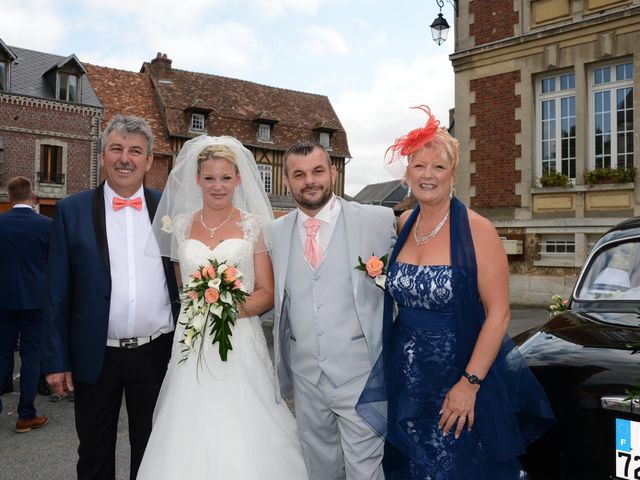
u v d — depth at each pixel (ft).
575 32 36.88
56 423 16.02
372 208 9.94
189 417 9.17
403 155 8.08
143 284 9.55
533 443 8.44
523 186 39.63
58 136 77.25
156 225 9.75
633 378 7.32
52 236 9.45
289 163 9.44
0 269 15.17
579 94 37.11
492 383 7.87
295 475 9.52
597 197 36.63
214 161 9.66
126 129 9.53
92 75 91.09
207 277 9.16
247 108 100.17
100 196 9.73
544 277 38.88
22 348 15.42
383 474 9.54
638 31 34.42
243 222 10.04
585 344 8.85
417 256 8.37
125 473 12.60
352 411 9.27
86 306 9.23
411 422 8.20
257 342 10.17
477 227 7.93
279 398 9.78
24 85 76.43
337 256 9.52
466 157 42.63
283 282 9.61
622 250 11.36
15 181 16.16
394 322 8.86
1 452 13.78
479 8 41.83
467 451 7.91
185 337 9.12
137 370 9.57
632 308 10.25
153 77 95.91
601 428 7.38
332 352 9.34
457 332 7.87
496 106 40.96
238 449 9.00
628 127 35.96
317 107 109.91
